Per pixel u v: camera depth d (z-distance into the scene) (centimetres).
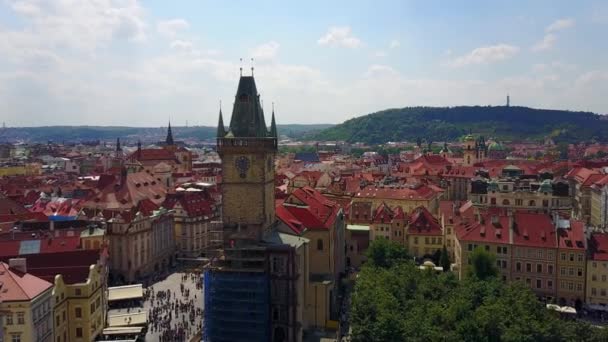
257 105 15438
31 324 11912
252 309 14238
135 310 17175
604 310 17112
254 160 15088
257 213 15188
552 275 18200
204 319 14962
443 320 12838
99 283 15100
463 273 19400
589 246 18012
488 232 19250
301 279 14962
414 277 15762
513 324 12538
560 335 12456
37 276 14050
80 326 14150
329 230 17312
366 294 14012
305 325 15762
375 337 12706
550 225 18838
